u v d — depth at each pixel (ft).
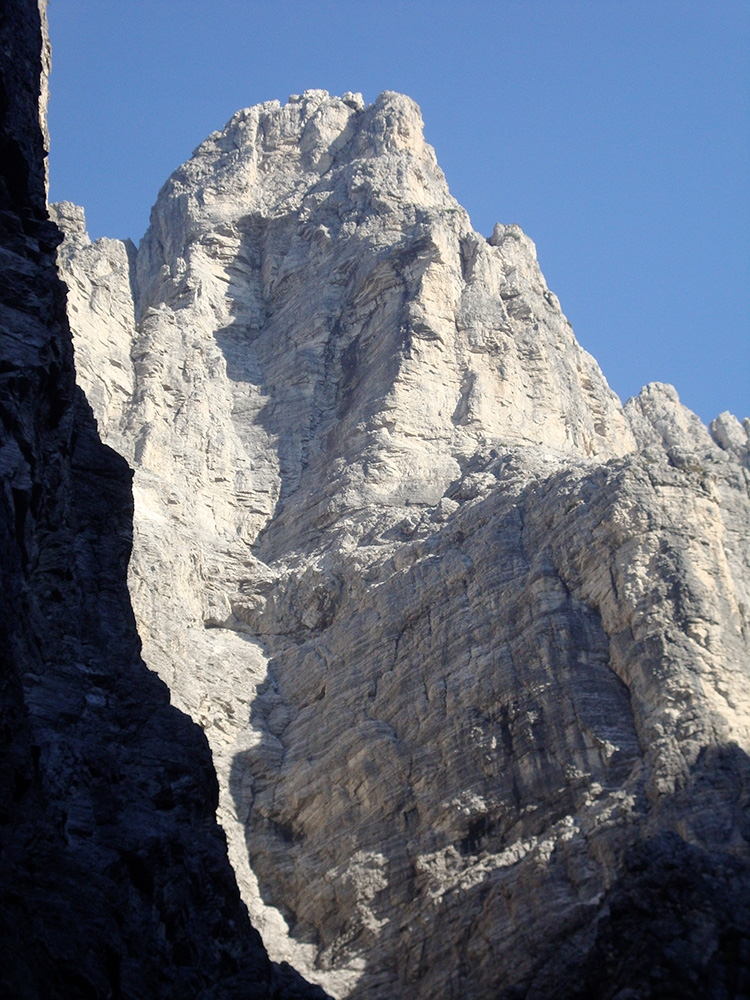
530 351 375.66
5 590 130.93
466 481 322.55
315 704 280.51
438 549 294.25
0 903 115.34
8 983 107.96
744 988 158.51
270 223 427.33
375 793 254.27
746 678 248.52
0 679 125.80
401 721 263.90
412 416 348.59
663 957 161.99
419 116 463.42
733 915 165.78
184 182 455.63
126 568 172.14
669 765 232.12
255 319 404.77
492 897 226.38
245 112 474.49
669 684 244.22
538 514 284.82
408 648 276.82
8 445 139.23
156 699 160.25
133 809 145.07
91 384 357.20
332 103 469.98
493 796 244.01
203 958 141.69
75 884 126.41
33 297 152.25
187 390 369.09
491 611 271.08
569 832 229.66
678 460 281.95
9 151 162.61
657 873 171.22
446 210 406.82
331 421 366.63
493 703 255.29
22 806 128.06
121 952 125.80
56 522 157.48
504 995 199.31
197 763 157.38
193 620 298.56
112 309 383.65
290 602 306.76
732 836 219.20
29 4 174.81
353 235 406.62
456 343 367.66
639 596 257.14
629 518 268.21
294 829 258.78
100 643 160.15
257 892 249.75
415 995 222.07
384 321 375.04
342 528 321.93
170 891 140.87
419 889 238.68
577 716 246.68
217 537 330.13
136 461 343.05
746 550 272.10
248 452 363.15
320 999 156.76
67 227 411.95
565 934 212.02
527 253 409.49
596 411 389.19
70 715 147.95
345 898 241.55
